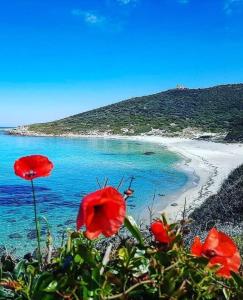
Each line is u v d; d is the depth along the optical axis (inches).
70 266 76.1
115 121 4557.1
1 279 77.7
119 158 2025.1
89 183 1270.9
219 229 398.0
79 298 73.2
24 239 608.7
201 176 1366.9
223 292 78.4
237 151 2208.4
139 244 82.2
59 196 1040.2
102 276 75.0
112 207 68.4
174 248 80.5
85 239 84.1
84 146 2837.1
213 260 80.1
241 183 745.0
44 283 72.1
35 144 3117.6
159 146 2731.3
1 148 2775.6
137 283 75.2
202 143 2800.2
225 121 3949.3
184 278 77.9
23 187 1177.4
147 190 1114.1
